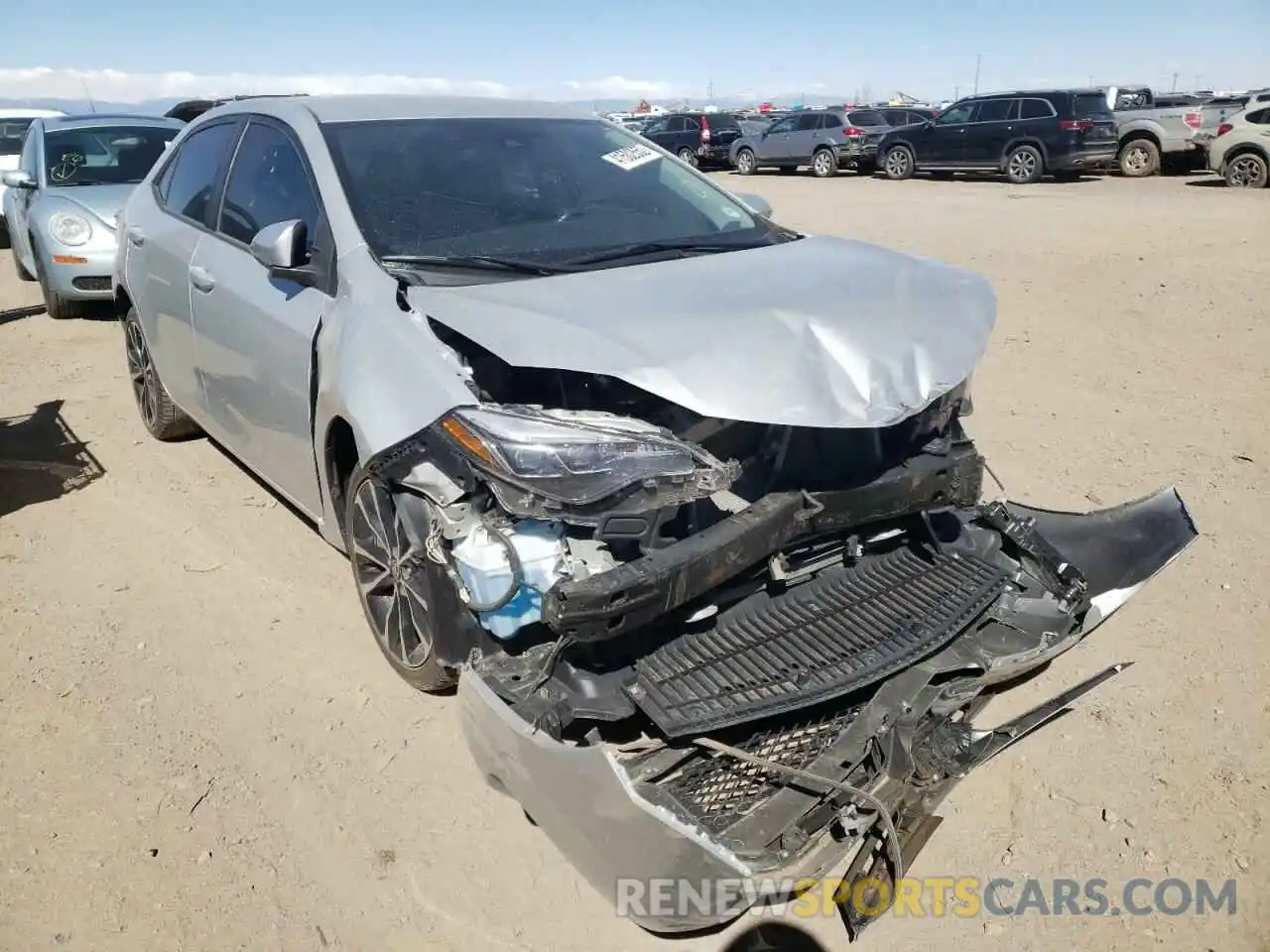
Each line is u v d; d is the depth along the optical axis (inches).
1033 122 735.1
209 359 163.0
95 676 133.2
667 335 100.3
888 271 124.5
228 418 164.1
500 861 105.5
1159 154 769.6
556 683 99.8
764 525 101.0
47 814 109.9
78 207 310.3
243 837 107.7
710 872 82.0
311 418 132.4
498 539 98.8
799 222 513.0
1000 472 194.5
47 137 339.3
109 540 170.2
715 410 95.1
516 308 106.0
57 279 308.8
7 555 164.9
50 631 143.3
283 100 161.9
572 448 94.4
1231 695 130.1
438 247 128.2
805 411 97.9
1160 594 152.8
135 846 106.0
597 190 147.4
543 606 92.3
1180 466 195.9
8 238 495.2
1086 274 358.9
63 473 198.1
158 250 181.2
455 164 143.4
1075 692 114.8
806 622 110.7
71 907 98.5
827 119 888.3
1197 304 310.5
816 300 110.3
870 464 112.3
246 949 95.0
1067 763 119.5
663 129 1048.8
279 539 170.6
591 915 99.4
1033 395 236.8
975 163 773.3
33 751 119.4
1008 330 290.7
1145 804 113.2
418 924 98.1
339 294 125.7
